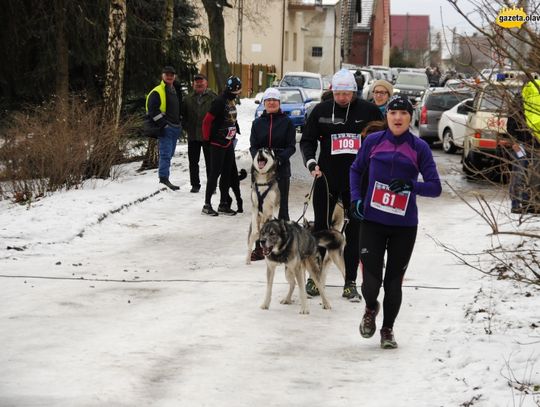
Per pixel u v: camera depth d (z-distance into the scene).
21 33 19.97
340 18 66.94
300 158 21.34
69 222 11.96
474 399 5.43
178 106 16.12
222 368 6.21
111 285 8.90
